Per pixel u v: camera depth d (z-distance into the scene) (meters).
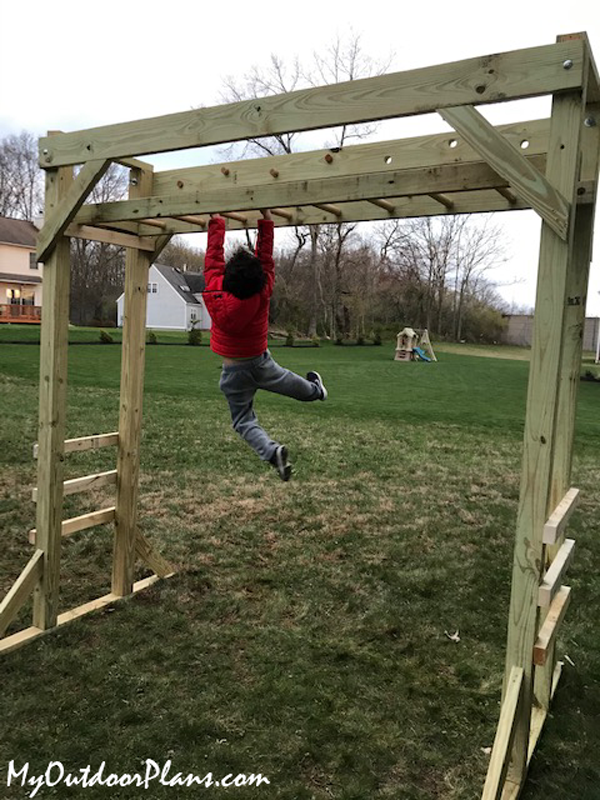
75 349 20.20
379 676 3.28
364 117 2.31
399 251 38.28
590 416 12.10
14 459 7.29
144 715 2.88
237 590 4.28
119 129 3.01
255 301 3.06
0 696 3.00
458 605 4.14
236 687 3.12
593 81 2.32
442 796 2.46
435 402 13.21
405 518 5.90
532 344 2.15
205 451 8.18
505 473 7.64
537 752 2.72
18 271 36.41
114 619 3.80
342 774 2.57
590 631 3.84
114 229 3.69
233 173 3.44
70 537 5.11
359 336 31.73
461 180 2.42
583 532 5.62
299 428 9.96
